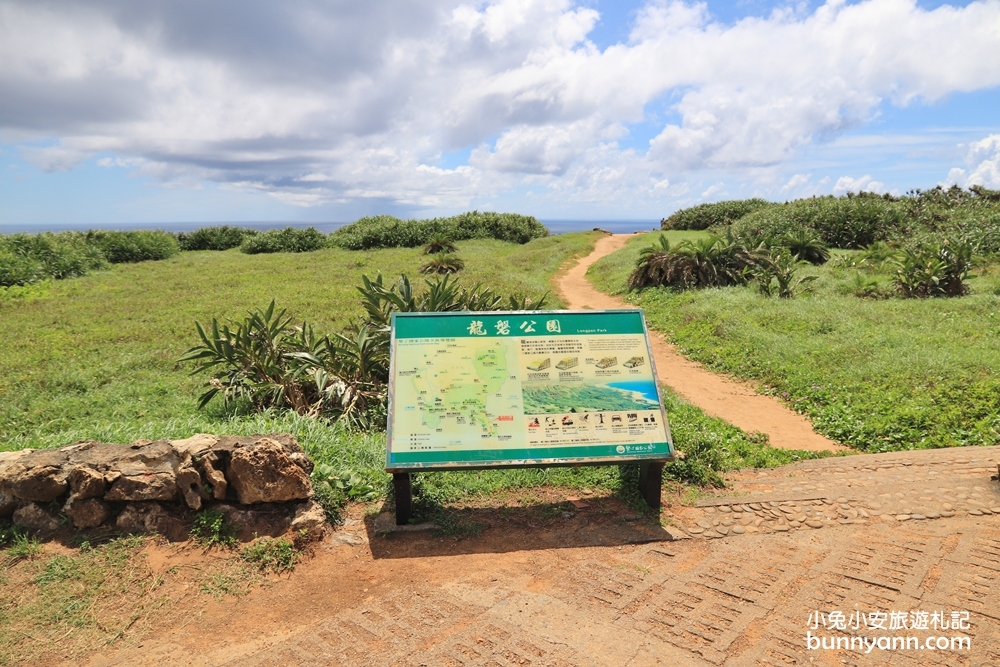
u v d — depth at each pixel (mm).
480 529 4562
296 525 4258
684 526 4590
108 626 3455
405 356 4750
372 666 3100
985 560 3939
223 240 34594
